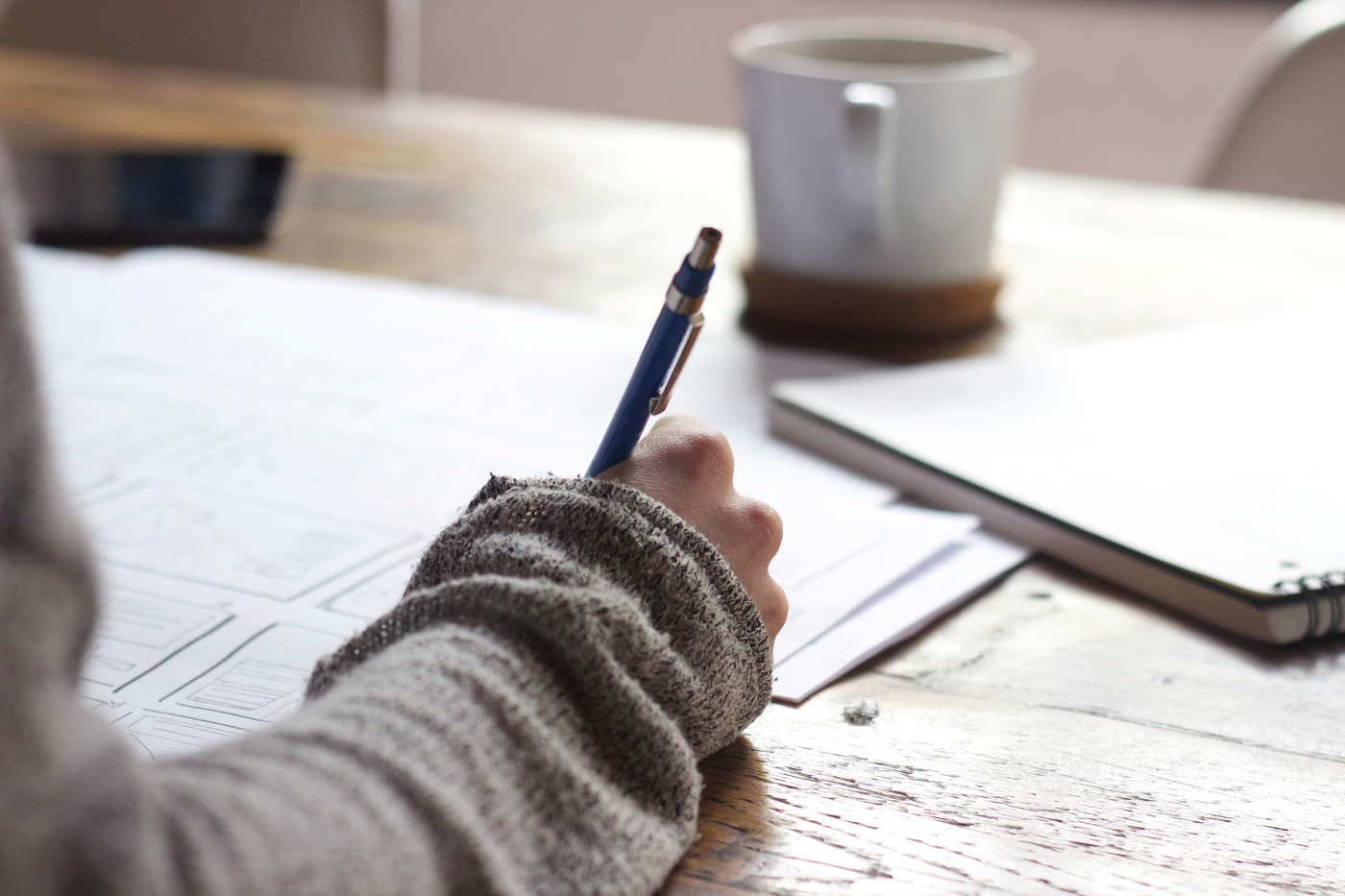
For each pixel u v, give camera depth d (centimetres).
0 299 23
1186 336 75
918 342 79
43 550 23
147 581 49
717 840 36
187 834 25
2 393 22
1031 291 87
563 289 87
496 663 32
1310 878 34
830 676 44
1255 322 78
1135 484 56
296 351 76
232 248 94
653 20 234
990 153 77
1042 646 47
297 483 58
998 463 58
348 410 67
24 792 22
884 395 66
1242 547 50
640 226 99
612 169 113
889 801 38
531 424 65
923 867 35
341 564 51
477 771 30
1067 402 65
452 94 250
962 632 48
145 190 98
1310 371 69
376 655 34
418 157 116
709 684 37
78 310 81
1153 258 93
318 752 28
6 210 23
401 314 82
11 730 22
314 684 35
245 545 52
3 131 114
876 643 46
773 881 34
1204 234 98
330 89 155
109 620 46
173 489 58
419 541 53
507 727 31
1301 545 50
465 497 57
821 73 73
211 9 155
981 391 67
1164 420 63
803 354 76
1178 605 49
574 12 239
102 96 130
